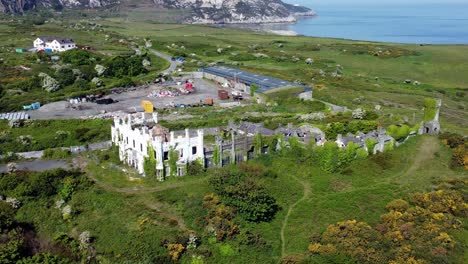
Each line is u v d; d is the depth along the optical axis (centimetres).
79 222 9250
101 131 13975
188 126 14238
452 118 17262
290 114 15700
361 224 8238
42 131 14238
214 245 8175
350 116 14988
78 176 10619
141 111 16500
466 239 7762
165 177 10562
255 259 7931
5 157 12106
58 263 7719
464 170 10569
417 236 7731
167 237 8269
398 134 11944
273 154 11688
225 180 9812
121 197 9731
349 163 10906
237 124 14250
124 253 8175
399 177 10344
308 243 8144
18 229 8694
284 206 9431
